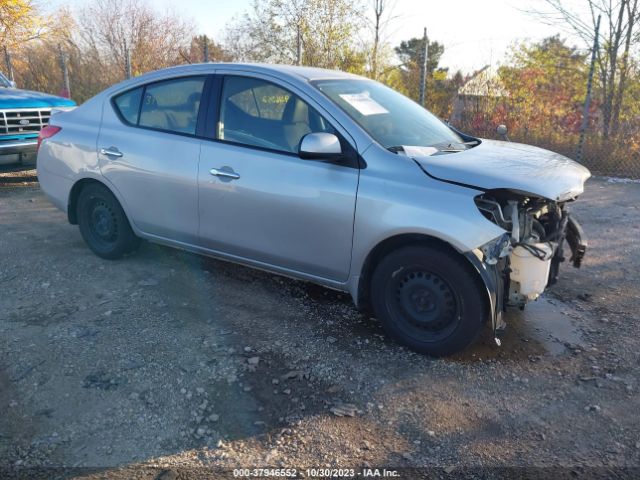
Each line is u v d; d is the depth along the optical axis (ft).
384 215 10.93
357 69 42.39
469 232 10.19
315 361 11.08
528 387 10.46
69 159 15.74
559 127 34.14
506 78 36.76
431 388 10.35
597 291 14.88
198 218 13.62
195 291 14.17
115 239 15.78
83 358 10.93
